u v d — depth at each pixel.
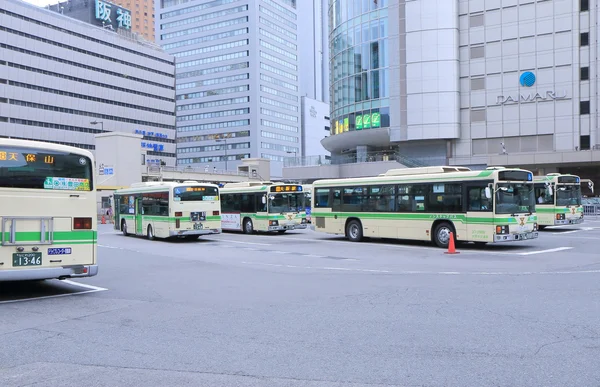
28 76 93.12
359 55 55.00
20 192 9.83
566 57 48.19
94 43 107.12
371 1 53.94
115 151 53.56
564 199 27.20
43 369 5.55
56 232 10.19
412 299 9.02
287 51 155.00
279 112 149.88
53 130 97.81
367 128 54.16
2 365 5.72
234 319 7.79
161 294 10.32
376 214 21.62
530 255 16.16
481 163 50.84
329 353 5.88
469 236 18.12
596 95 47.06
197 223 24.58
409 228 20.23
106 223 49.81
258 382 4.98
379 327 7.05
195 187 24.75
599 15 46.88
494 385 4.73
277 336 6.70
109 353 6.12
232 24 143.12
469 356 5.63
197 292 10.45
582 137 47.66
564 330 6.60
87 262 10.54
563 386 4.66
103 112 108.56
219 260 16.66
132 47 116.50
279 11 151.50
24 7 92.62
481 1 51.19
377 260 15.73
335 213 23.52
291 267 14.37
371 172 53.16
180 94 151.75
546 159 47.72
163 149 122.44
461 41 51.88
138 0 193.75
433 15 50.78
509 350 5.81
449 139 51.66
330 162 58.59
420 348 5.99
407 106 51.78
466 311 7.91
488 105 50.97
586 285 10.05
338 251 18.81
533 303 8.38
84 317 8.23
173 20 152.88
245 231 29.38
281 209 27.89
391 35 52.56
